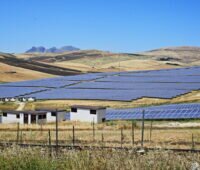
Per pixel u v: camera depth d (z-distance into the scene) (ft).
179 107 260.21
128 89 378.32
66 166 36.32
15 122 255.70
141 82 428.56
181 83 399.65
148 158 37.27
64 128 195.31
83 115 255.91
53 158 38.24
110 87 397.60
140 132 172.14
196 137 148.25
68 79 491.31
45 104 325.62
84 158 37.58
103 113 252.01
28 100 346.95
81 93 363.56
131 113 249.96
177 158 37.83
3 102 346.13
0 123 250.16
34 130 188.65
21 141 118.83
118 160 37.01
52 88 411.75
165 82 416.46
